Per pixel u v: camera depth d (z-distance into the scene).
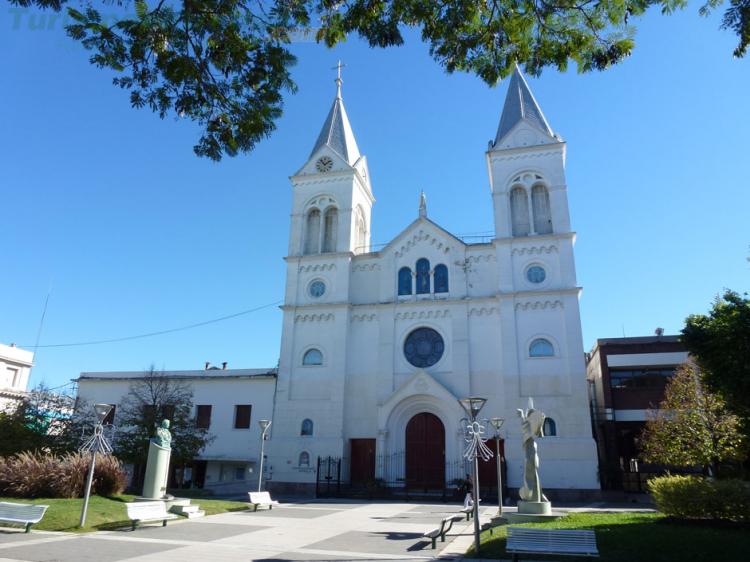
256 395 42.88
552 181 40.72
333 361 40.28
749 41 11.27
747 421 21.73
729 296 21.11
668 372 40.66
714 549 13.95
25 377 54.91
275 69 11.33
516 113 43.88
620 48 12.28
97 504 22.16
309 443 38.62
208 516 23.53
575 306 37.06
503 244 39.78
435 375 38.44
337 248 43.47
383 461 36.88
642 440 33.69
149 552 14.64
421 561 14.02
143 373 46.06
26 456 25.16
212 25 10.68
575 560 13.66
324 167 46.03
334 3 11.52
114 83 10.95
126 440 35.38
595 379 45.41
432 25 12.29
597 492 33.06
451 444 36.50
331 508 28.33
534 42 12.79
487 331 38.66
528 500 20.64
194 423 38.94
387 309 40.94
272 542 16.88
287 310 42.34
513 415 35.66
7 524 18.83
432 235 42.19
